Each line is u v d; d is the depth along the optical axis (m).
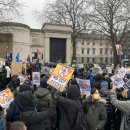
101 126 6.60
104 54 121.25
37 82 11.84
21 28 40.53
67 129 5.86
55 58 45.59
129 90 6.66
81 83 8.19
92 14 47.22
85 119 6.72
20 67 18.45
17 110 5.90
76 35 51.34
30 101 5.15
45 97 6.61
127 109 6.12
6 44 39.81
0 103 7.32
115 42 48.62
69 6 52.34
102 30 48.31
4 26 39.56
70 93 5.99
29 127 5.12
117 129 8.00
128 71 11.27
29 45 43.22
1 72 16.41
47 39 45.00
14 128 3.71
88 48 119.44
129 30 48.53
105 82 10.66
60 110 5.95
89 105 6.89
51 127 6.40
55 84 5.95
